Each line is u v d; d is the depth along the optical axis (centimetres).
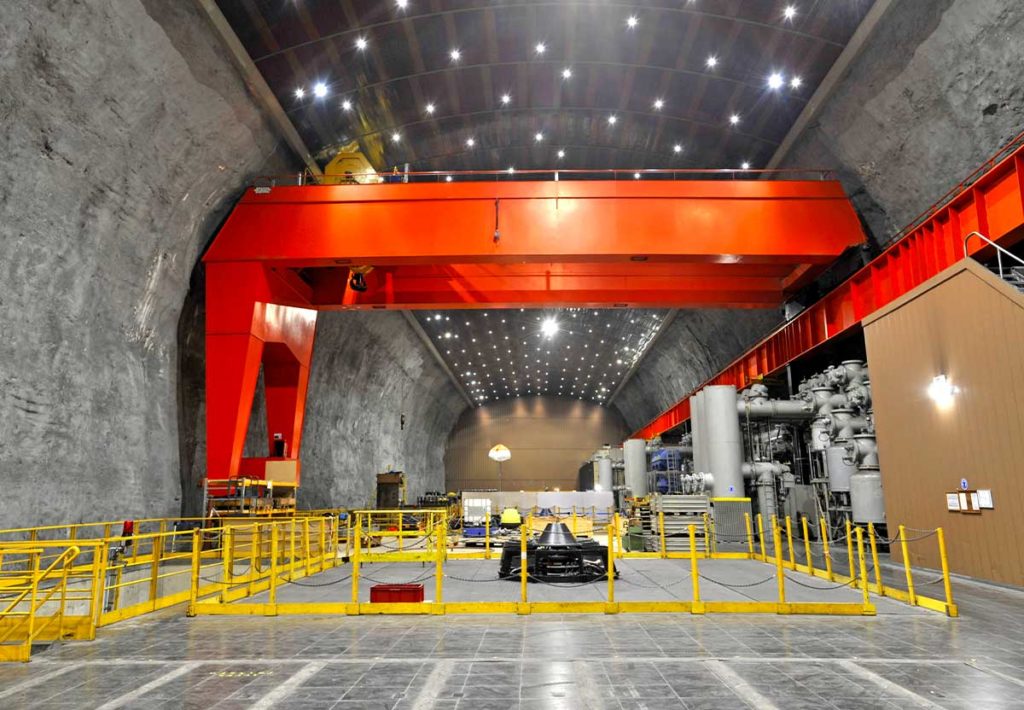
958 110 1828
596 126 2780
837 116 2262
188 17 1752
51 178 1577
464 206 2152
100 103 1627
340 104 2422
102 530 1738
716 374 3994
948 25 1711
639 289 2681
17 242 1505
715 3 2022
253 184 2345
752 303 2727
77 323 1716
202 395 2517
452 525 3438
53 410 1603
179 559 1747
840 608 1010
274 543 1089
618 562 1820
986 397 1362
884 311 1812
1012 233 1506
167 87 1781
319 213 2181
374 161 2877
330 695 611
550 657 748
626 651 776
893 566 1628
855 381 2277
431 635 874
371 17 2036
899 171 2150
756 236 2130
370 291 2662
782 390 3216
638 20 2136
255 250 2153
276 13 1922
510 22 2134
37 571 884
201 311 2488
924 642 820
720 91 2448
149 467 1986
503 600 1145
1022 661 724
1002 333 1312
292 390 2517
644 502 2514
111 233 1812
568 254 2105
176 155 1941
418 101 2525
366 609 1040
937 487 1544
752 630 895
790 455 2812
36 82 1465
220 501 1973
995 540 1328
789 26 2050
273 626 954
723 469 2252
